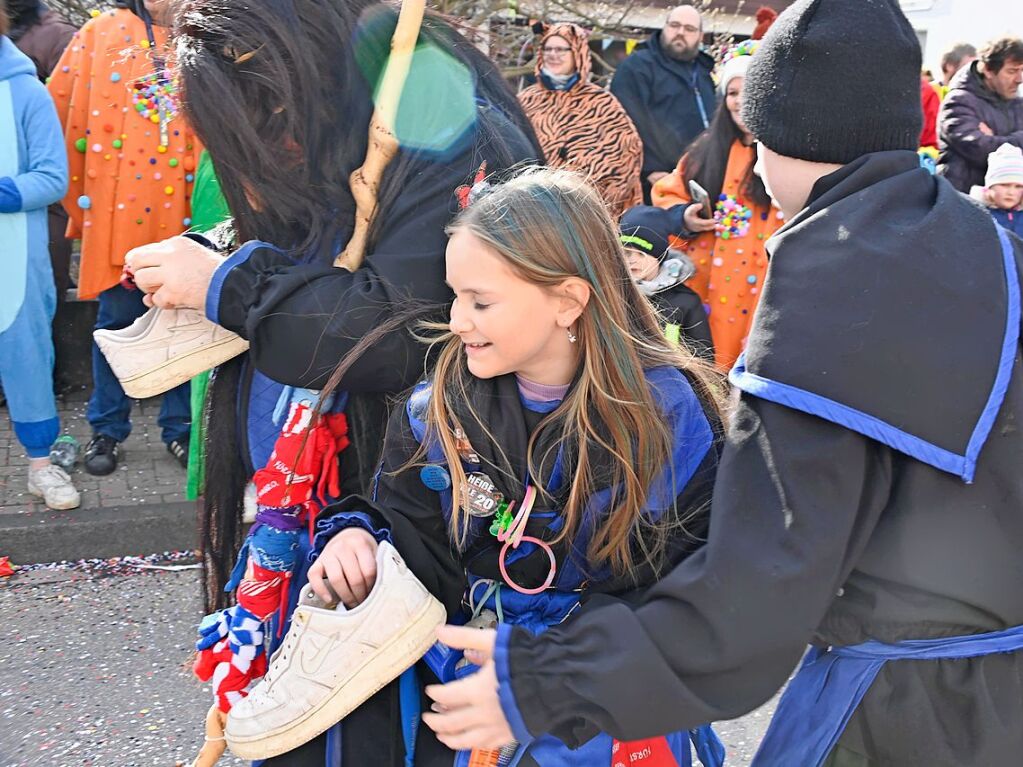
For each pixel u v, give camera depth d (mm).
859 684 1333
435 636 1475
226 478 1882
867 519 1209
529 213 1375
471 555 1581
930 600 1271
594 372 1438
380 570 1465
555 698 1211
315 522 1585
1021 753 1314
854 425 1173
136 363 1719
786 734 1411
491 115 1741
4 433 4559
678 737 1609
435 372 1502
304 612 1461
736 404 1278
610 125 4609
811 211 1280
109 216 3977
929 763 1310
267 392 1800
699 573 1185
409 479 1557
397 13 1718
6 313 3602
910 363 1182
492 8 6062
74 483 4102
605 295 1426
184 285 1628
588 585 1536
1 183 3459
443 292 1607
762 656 1175
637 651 1174
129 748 2709
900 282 1200
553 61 4602
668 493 1459
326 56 1652
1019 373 1236
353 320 1559
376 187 1641
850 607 1312
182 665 3098
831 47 1273
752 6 9492
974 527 1227
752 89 1371
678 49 5289
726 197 3707
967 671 1300
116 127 3939
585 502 1466
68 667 3059
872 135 1290
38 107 3557
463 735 1247
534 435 1471
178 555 3783
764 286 1272
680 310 2938
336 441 1744
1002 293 1233
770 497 1186
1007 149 4648
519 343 1396
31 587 3512
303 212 1704
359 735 1541
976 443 1193
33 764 2631
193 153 4004
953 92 5223
